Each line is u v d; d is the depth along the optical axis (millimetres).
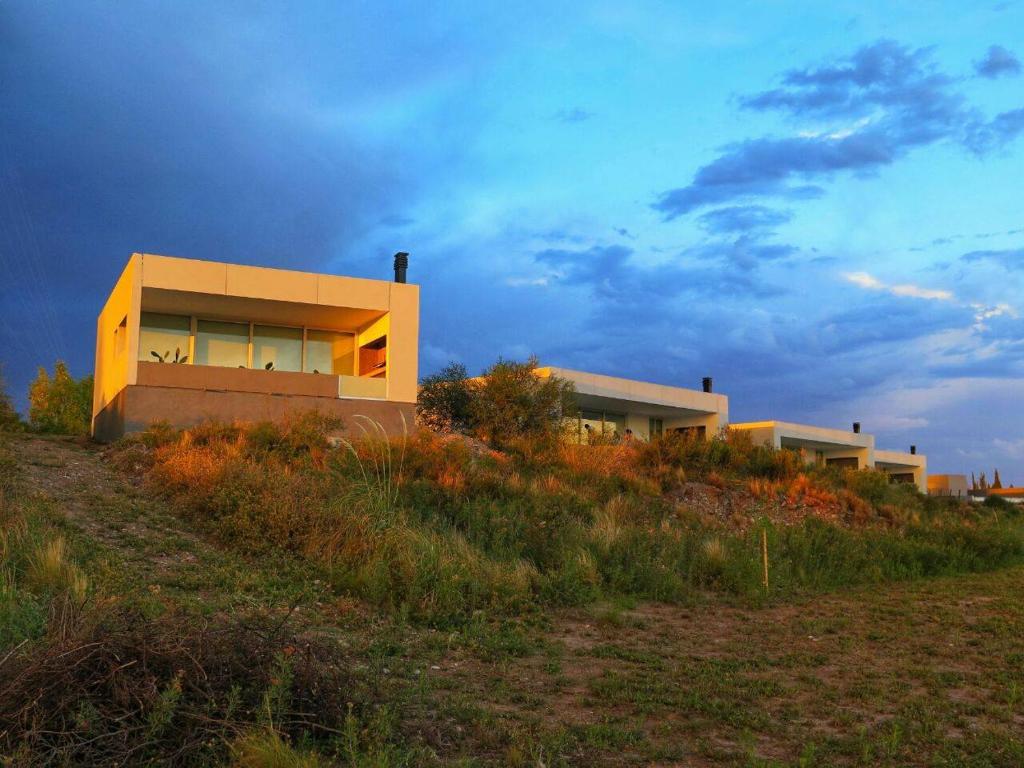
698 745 5512
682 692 6895
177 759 4312
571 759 5156
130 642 4727
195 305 22922
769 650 8906
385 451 15898
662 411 38094
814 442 48250
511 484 15930
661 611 11109
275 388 21312
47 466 14539
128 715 4312
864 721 6246
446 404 25391
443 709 5914
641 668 7816
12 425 22125
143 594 8117
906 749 5488
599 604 11047
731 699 6734
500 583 10578
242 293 21781
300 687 5117
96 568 8828
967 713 6488
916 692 7188
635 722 6020
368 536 11102
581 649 8492
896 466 59812
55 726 4234
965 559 17156
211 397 20391
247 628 5395
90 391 34531
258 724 4594
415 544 11180
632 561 12852
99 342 27781
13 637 5309
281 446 16469
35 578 7770
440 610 9398
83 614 5336
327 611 9016
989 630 10172
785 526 17609
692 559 13547
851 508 21047
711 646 9070
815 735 5805
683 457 21734
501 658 7836
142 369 19766
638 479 19312
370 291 23453
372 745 4832
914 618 10977
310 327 25984
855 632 9984
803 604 12047
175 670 4707
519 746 5184
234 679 4938
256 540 10930
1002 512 29281
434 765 4820
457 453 17484
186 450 15062
